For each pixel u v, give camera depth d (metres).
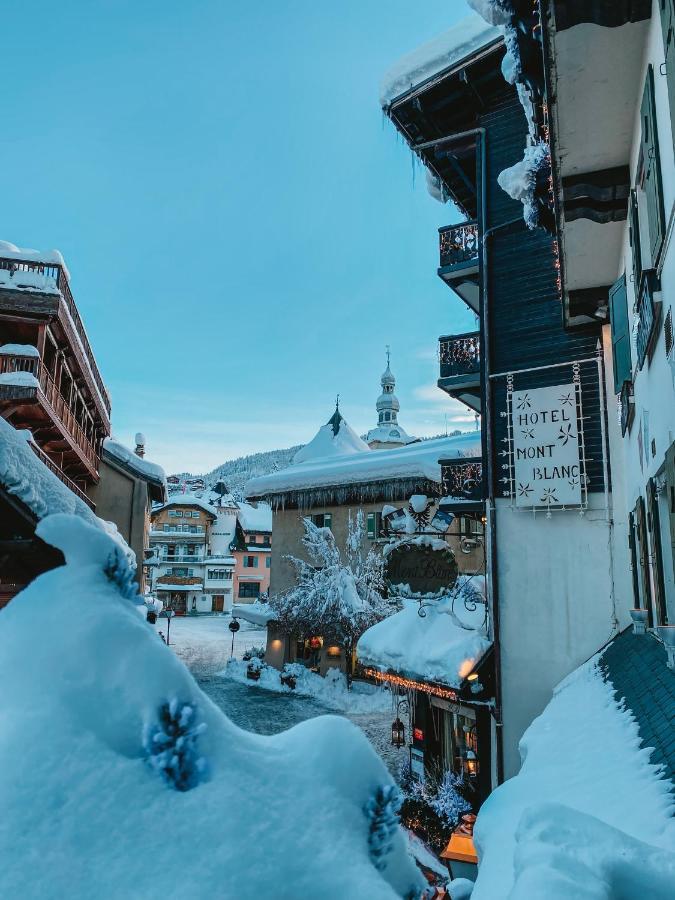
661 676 5.49
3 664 1.60
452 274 14.18
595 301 10.27
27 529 4.83
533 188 7.98
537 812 2.28
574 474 11.30
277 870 1.41
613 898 1.87
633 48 5.46
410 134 14.49
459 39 12.71
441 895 5.05
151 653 1.62
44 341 16.05
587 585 10.97
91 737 1.48
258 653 30.73
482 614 12.73
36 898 1.21
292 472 30.12
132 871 1.29
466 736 12.48
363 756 1.84
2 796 1.34
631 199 6.70
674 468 4.62
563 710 7.09
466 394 15.53
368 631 14.30
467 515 14.66
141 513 23.62
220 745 1.61
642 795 3.45
